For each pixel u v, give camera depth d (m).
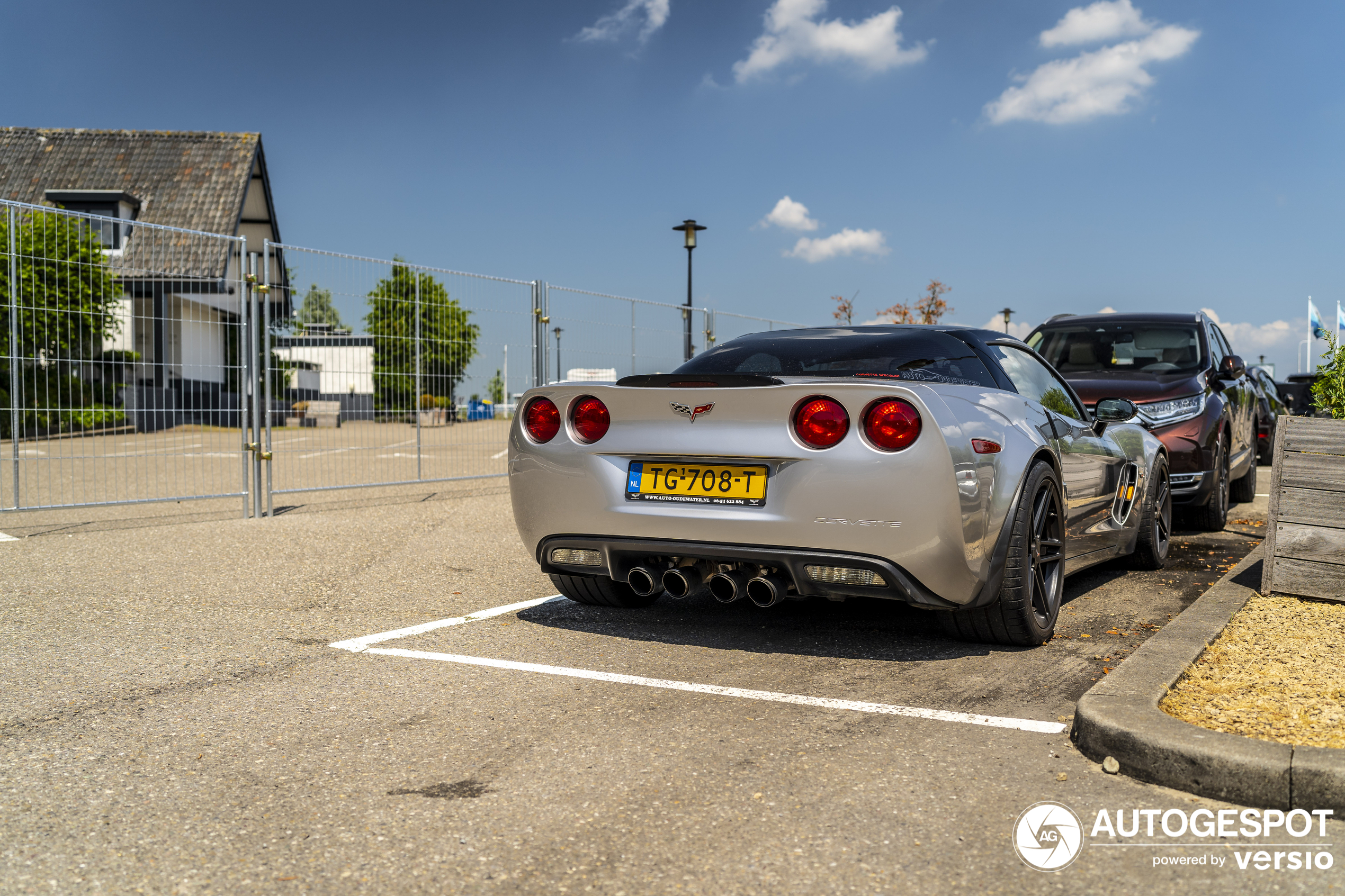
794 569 3.46
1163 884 2.03
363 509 8.13
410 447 8.80
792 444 3.41
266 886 2.00
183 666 3.59
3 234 6.78
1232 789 2.41
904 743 2.80
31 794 2.44
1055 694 3.27
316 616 4.42
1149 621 4.34
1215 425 6.81
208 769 2.61
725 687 3.33
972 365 4.07
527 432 3.91
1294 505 4.37
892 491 3.29
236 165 28.91
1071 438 4.41
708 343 12.82
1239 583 4.63
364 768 2.62
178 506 8.35
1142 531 5.49
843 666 3.60
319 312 8.16
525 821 2.29
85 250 7.25
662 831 2.25
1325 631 3.81
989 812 2.35
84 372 7.30
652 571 3.75
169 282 7.57
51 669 3.54
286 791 2.46
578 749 2.75
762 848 2.17
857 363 3.99
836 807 2.37
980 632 3.81
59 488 9.33
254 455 7.60
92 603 4.63
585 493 3.75
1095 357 7.79
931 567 3.35
